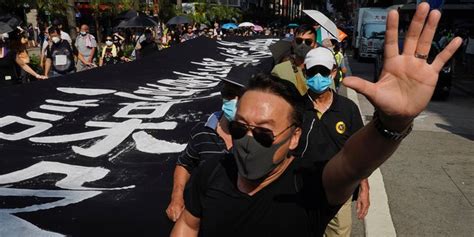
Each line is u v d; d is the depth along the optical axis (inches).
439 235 162.9
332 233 121.3
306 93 114.6
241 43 565.9
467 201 194.7
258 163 61.9
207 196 66.4
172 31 767.7
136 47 503.5
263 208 62.1
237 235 63.2
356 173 55.2
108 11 905.5
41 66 409.7
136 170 162.9
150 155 178.7
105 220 121.8
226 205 64.0
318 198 61.4
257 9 2237.9
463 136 317.4
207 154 101.3
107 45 534.6
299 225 61.4
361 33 979.3
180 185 105.7
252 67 106.0
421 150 276.7
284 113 62.4
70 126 208.7
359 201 121.6
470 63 757.3
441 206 189.0
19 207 130.8
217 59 449.7
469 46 745.0
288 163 65.1
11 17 302.8
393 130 50.4
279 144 62.1
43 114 221.6
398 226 170.2
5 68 299.0
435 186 213.0
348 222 120.3
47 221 122.3
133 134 201.8
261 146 61.4
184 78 346.3
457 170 237.8
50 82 267.3
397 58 49.3
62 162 169.6
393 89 49.0
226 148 100.9
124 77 316.2
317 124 108.5
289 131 62.9
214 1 1520.7
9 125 205.0
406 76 48.8
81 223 120.6
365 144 52.6
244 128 62.4
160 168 165.5
